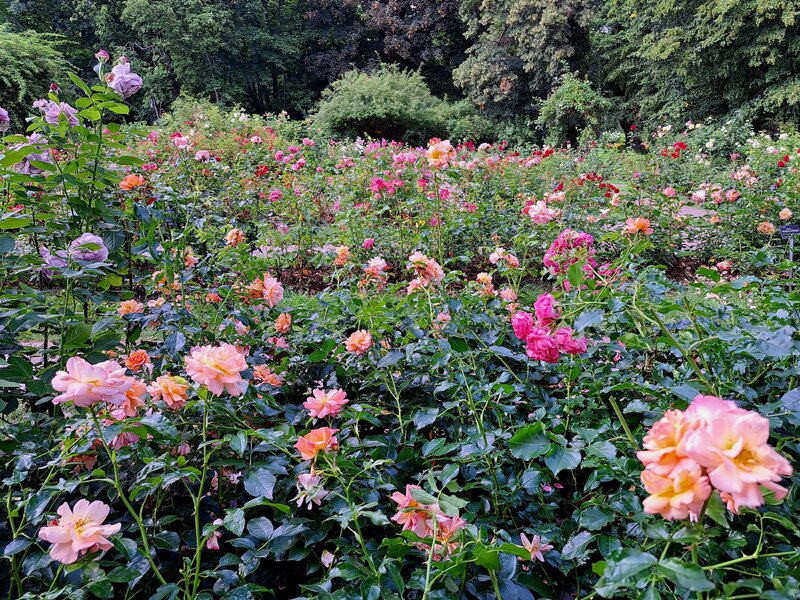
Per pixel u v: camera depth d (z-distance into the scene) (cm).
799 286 237
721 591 88
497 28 2012
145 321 207
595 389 157
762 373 167
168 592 108
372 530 144
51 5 2159
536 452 114
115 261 229
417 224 465
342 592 107
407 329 207
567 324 173
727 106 1641
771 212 544
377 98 1784
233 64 2348
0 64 1176
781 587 77
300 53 2556
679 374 155
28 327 174
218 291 228
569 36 1902
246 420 161
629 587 82
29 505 115
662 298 200
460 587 111
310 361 196
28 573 111
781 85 1476
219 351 121
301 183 574
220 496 148
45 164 205
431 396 196
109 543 104
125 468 148
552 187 638
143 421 122
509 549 94
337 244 445
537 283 459
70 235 216
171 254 242
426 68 2606
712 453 65
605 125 1791
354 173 623
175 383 131
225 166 575
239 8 2312
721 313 187
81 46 2267
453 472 123
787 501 115
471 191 582
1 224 186
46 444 151
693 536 75
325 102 1900
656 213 512
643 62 1792
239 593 113
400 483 152
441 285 221
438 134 1977
